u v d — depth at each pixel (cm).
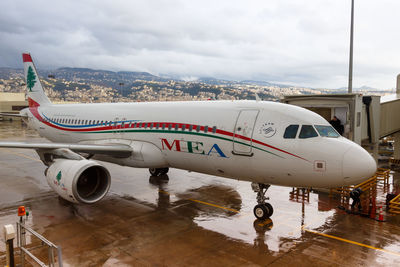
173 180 1692
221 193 1450
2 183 1611
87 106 1822
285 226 1054
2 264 775
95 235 965
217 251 862
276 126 1000
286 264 791
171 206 1257
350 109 1411
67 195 1070
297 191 1461
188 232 995
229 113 1123
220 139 1093
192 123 1189
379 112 1638
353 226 1059
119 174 1830
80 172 1057
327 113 1733
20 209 841
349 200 1350
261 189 1112
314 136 948
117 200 1332
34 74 2267
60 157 1197
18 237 916
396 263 801
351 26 1700
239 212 1191
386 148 3212
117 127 1487
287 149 956
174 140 1231
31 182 1633
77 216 1136
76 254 835
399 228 1044
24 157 2389
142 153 1342
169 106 1357
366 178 916
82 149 1268
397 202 1216
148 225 1052
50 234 970
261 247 890
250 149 1020
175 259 813
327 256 838
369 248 889
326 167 912
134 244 902
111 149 1302
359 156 904
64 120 1877
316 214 1177
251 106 1105
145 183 1623
